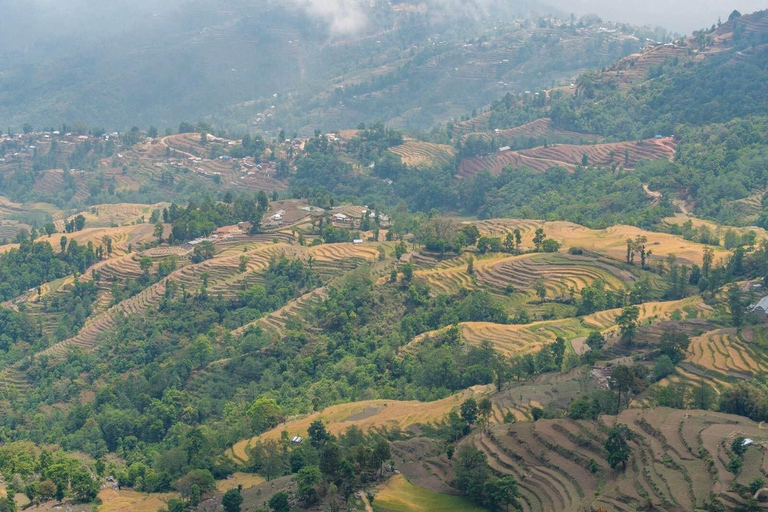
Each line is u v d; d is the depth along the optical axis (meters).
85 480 189.62
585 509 137.88
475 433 183.88
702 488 133.50
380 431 197.62
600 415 172.88
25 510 181.25
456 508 152.62
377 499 156.38
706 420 159.00
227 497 162.50
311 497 157.25
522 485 154.50
